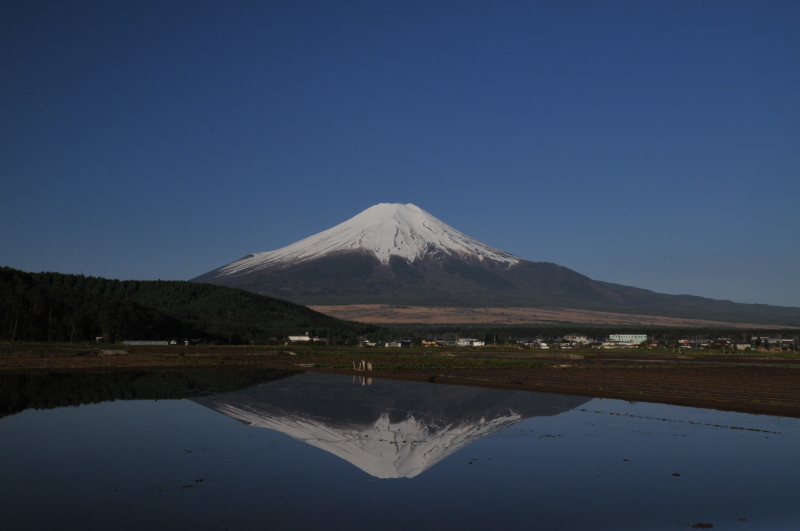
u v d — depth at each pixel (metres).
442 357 123.88
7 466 25.70
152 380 64.44
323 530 18.53
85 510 20.06
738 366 96.88
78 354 112.75
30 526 18.53
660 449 29.55
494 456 28.14
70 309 168.88
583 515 20.02
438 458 27.66
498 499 21.73
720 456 28.03
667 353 164.50
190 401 46.50
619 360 118.75
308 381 65.06
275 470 25.36
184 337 186.38
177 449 29.09
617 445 30.42
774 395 49.94
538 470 25.61
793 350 193.88
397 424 36.59
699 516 19.98
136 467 25.62
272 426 35.47
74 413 40.19
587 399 48.75
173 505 20.66
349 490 22.62
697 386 58.09
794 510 20.55
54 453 28.06
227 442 30.75
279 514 19.92
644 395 49.06
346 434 33.22
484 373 76.81
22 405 44.00
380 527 18.77
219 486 22.92
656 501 21.55
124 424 35.84
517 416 39.62
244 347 164.25
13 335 146.25
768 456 28.03
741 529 18.83
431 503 21.17
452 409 43.00
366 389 56.50
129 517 19.44
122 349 130.25
